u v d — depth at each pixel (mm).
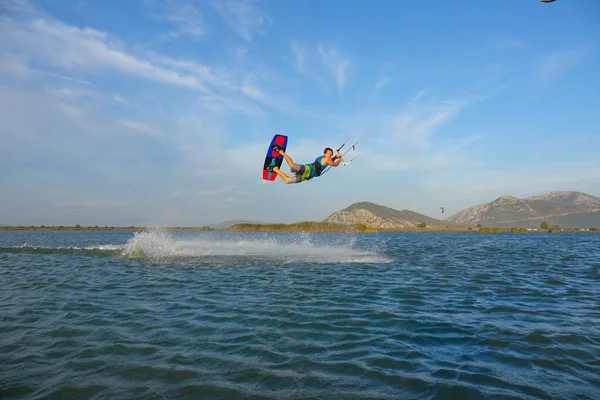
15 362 6672
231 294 12562
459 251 34250
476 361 6918
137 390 5613
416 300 11969
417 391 5688
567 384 6012
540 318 9945
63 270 18328
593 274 18828
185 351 7230
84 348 7375
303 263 21344
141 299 11812
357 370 6430
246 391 5605
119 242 46250
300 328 8781
